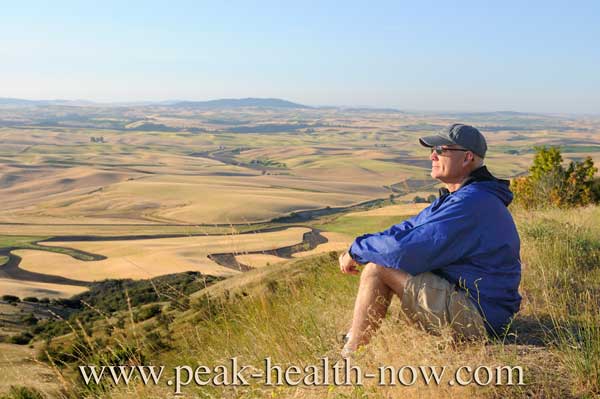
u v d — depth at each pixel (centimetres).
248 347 469
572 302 482
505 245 390
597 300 482
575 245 696
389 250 383
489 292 389
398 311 400
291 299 634
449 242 382
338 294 606
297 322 486
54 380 462
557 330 396
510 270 396
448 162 412
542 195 2008
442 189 427
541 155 2580
